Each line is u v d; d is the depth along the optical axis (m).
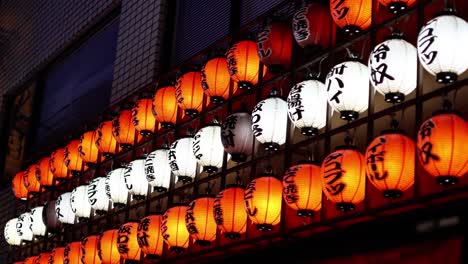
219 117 9.70
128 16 13.26
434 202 6.31
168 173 9.56
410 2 6.69
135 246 9.68
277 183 7.71
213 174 9.57
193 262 9.28
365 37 7.50
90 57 14.78
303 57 8.52
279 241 7.81
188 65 9.95
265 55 8.18
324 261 7.29
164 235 8.94
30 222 12.96
